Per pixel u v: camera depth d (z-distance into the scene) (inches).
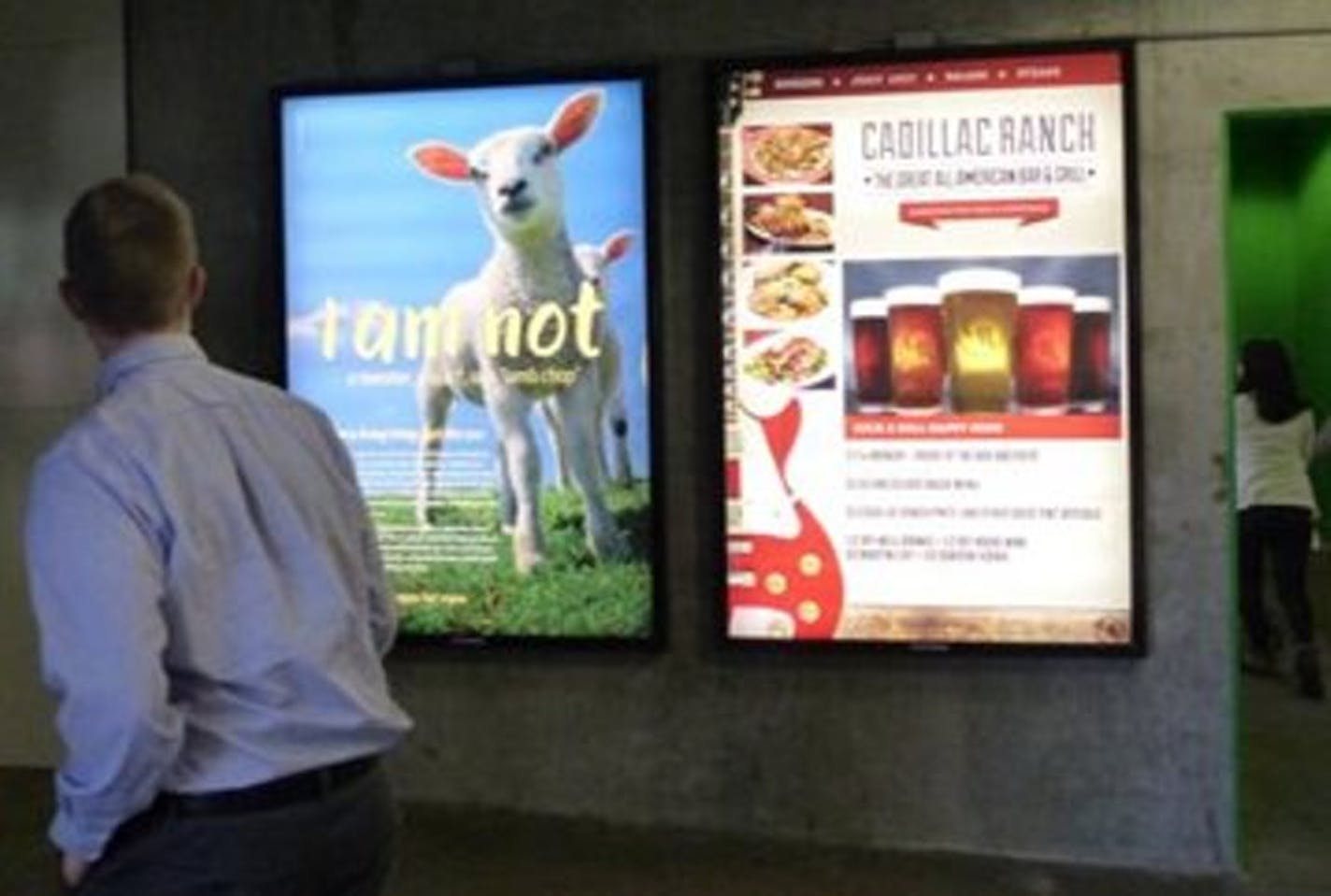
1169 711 192.5
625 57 204.7
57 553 73.8
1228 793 191.5
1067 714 195.3
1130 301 188.1
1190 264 190.1
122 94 223.8
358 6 213.2
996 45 189.0
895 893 183.9
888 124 192.7
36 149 228.2
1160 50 189.8
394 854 90.5
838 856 196.7
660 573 202.8
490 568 207.2
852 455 195.5
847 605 196.2
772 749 203.5
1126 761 193.8
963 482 192.5
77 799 74.7
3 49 228.1
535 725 210.7
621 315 202.5
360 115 208.1
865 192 193.6
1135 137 187.6
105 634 72.3
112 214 81.2
